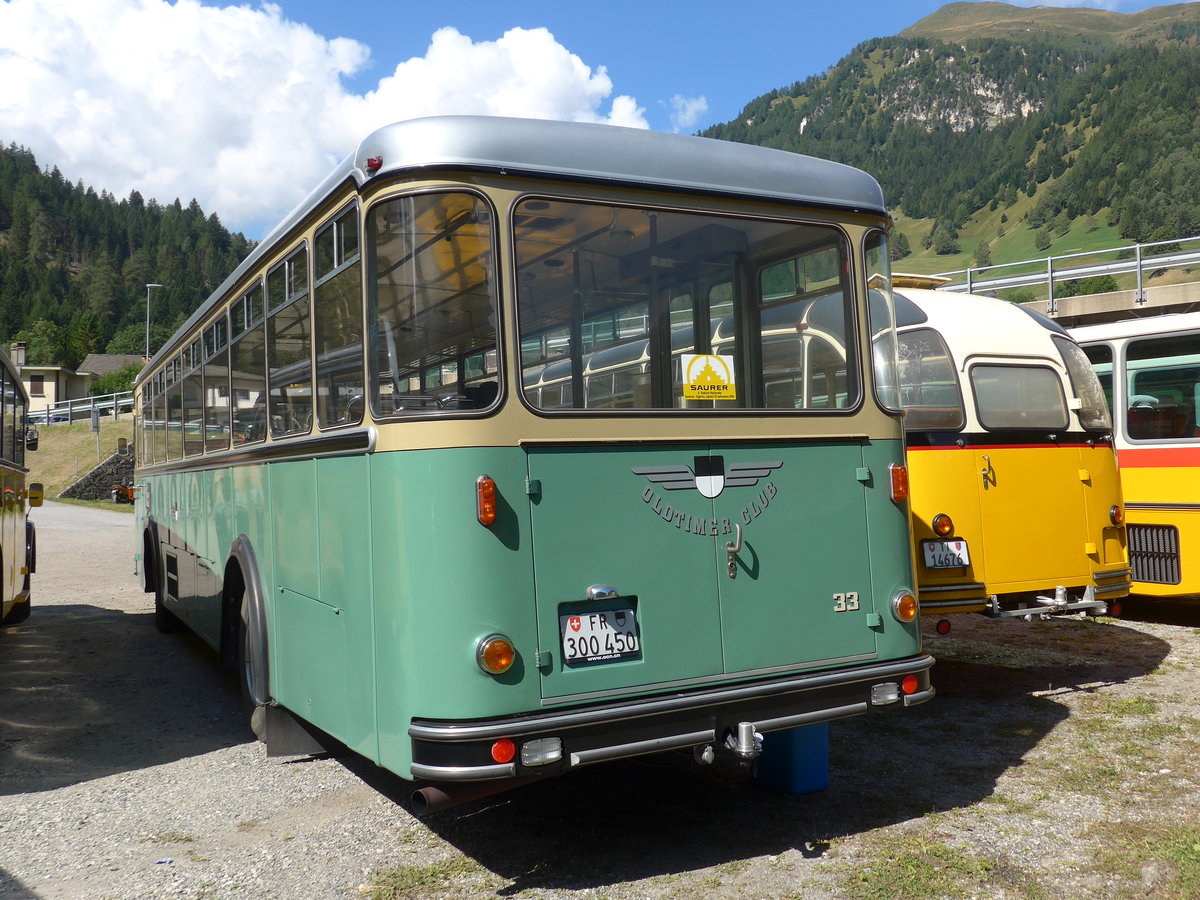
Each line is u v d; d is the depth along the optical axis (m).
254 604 5.55
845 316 4.67
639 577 3.98
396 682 3.79
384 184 3.93
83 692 7.75
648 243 4.19
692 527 4.11
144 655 9.22
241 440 6.20
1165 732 5.82
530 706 3.71
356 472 4.12
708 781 5.21
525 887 3.94
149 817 4.92
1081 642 8.56
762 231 4.46
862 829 4.48
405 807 4.94
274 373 5.43
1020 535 6.88
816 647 4.36
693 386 4.25
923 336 6.96
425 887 3.97
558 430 3.88
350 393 4.21
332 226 4.44
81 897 3.98
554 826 4.60
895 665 4.52
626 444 4.00
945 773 5.25
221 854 4.40
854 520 4.54
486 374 3.80
